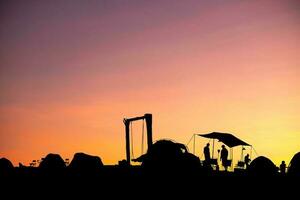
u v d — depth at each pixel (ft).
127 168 84.02
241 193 85.81
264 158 88.63
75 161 86.89
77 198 84.28
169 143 74.84
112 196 81.35
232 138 131.95
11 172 88.63
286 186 84.89
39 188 85.92
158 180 72.90
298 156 85.51
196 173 74.33
